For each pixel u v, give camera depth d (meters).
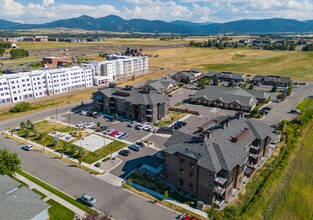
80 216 52.34
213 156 57.28
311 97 141.25
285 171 69.69
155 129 97.12
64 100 137.12
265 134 71.62
